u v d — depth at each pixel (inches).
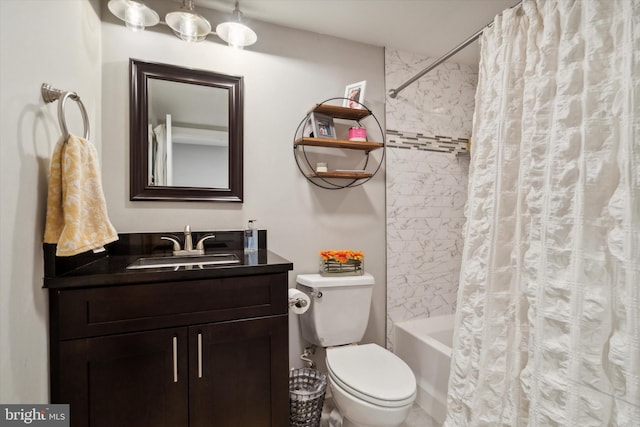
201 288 45.0
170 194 62.8
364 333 75.2
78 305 39.4
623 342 31.3
